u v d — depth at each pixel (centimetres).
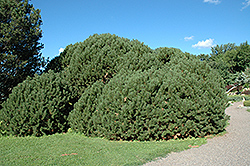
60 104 763
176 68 716
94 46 811
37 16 925
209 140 632
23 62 898
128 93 630
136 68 766
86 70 791
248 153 494
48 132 747
